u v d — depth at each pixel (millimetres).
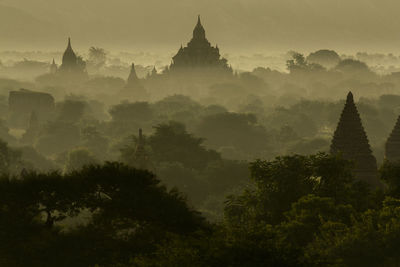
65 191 115625
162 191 121938
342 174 147875
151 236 111375
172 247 91438
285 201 143000
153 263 89875
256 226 92375
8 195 113562
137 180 119250
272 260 84312
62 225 117688
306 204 127000
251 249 85188
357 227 113750
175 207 116938
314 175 145625
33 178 117375
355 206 143250
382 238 109875
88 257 106438
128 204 114938
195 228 114188
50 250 107625
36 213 114688
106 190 118125
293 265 85000
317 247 111500
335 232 113438
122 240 112125
